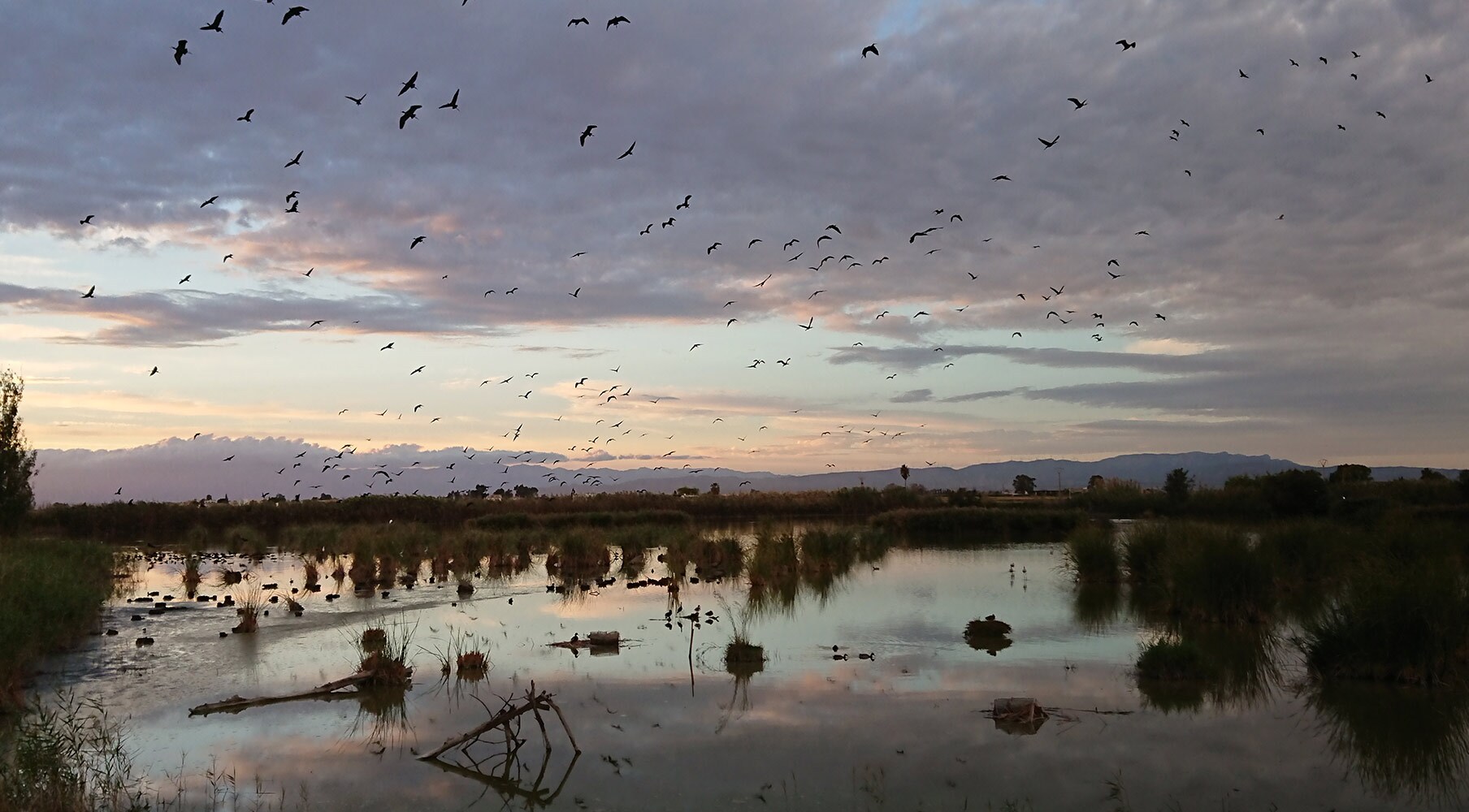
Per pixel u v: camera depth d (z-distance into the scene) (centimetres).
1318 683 1498
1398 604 1485
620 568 3450
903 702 1406
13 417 3444
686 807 989
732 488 9506
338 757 1169
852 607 2362
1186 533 2472
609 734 1254
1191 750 1177
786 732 1256
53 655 1762
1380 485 5297
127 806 993
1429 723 1278
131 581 3005
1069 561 3084
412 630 2027
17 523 3391
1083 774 1088
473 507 6206
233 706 1398
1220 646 1808
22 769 972
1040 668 1628
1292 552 2567
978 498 7062
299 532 4469
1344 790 1041
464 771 1112
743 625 2083
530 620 2178
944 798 1015
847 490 7038
